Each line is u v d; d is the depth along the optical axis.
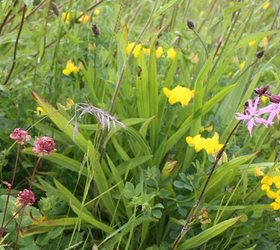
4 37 0.38
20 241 0.29
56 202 0.31
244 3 0.31
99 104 0.34
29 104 0.38
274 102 0.23
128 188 0.28
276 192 0.29
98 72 0.38
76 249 0.31
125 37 0.31
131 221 0.29
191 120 0.32
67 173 0.35
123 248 0.32
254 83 0.34
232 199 0.32
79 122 0.36
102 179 0.31
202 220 0.28
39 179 0.33
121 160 0.35
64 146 0.38
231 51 0.36
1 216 0.29
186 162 0.34
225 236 0.32
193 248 0.31
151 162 0.33
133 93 0.36
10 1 0.38
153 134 0.34
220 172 0.30
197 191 0.30
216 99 0.32
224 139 0.34
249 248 0.30
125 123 0.30
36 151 0.24
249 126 0.23
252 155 0.28
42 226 0.29
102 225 0.30
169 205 0.31
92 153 0.30
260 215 0.32
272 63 0.38
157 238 0.33
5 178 0.38
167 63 0.37
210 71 0.35
